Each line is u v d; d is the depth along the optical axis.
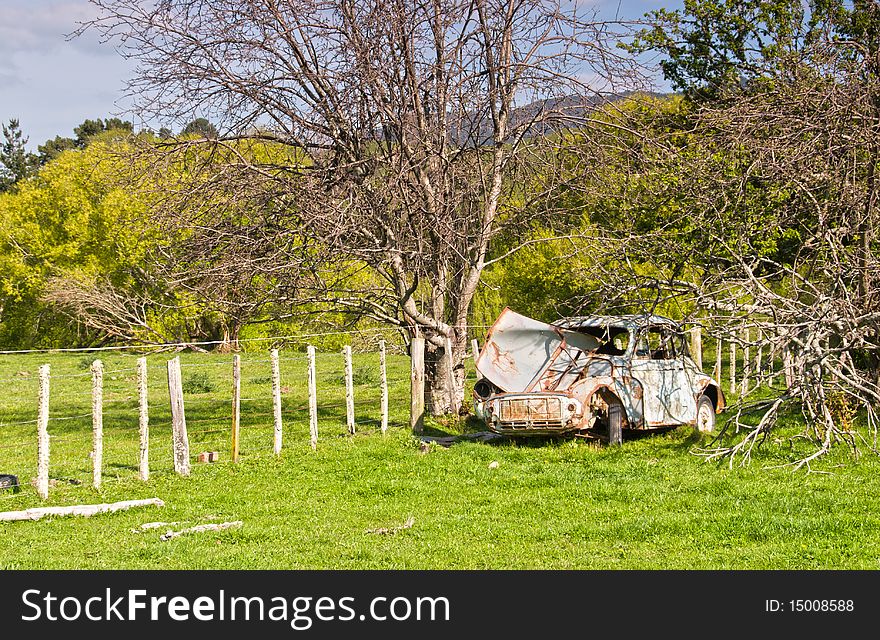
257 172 15.30
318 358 34.47
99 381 12.12
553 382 14.35
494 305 29.53
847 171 13.30
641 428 14.34
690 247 15.20
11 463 15.25
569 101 16.77
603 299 15.64
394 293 17.31
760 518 9.23
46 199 46.88
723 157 14.73
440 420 17.36
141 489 12.23
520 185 17.81
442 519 10.09
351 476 12.83
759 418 15.71
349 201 14.88
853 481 10.78
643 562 8.07
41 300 43.19
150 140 16.45
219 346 37.84
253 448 15.36
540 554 8.53
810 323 11.64
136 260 38.06
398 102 15.62
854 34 18.98
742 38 23.45
